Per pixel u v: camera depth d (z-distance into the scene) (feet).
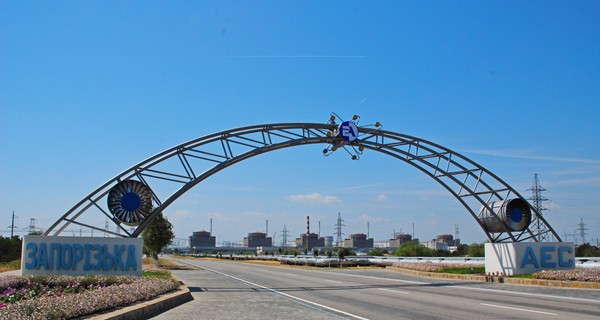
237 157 86.89
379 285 85.10
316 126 92.84
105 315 37.78
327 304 55.21
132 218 75.41
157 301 48.75
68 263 71.87
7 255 171.83
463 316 43.91
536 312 46.06
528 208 99.40
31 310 35.06
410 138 98.63
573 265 97.04
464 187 102.01
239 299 61.87
